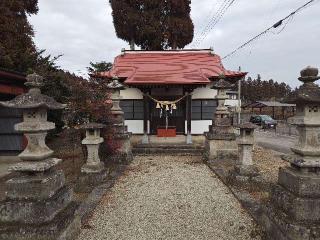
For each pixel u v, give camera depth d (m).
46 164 4.71
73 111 9.84
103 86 10.51
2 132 13.46
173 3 25.80
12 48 16.03
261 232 5.46
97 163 8.96
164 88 17.62
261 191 7.93
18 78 11.60
